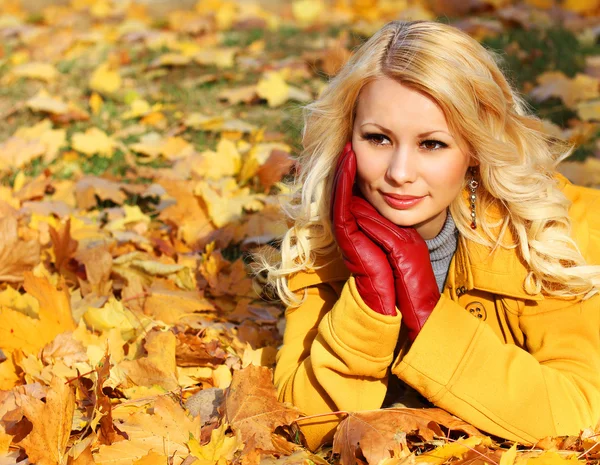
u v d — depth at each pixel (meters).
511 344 2.69
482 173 2.69
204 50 7.17
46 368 2.98
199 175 4.75
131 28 8.10
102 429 2.63
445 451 2.52
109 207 4.68
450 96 2.50
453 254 2.90
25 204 4.42
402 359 2.69
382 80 2.57
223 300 3.80
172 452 2.56
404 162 2.57
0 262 3.68
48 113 5.89
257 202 4.44
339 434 2.58
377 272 2.64
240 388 2.72
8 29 8.17
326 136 2.83
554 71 6.23
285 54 7.07
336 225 2.68
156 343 3.02
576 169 4.84
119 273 3.82
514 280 2.73
